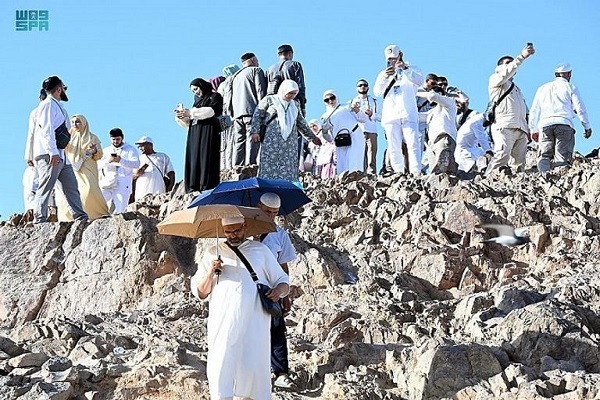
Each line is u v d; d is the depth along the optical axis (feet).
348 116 65.10
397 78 62.69
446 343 32.55
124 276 45.62
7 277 47.62
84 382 32.07
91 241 47.47
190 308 40.16
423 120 66.59
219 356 27.96
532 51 59.11
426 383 31.30
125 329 38.22
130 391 31.42
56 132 50.34
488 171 61.26
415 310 38.68
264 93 60.49
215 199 31.78
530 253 43.80
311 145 72.28
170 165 64.34
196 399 31.22
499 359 31.99
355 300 40.09
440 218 46.68
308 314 38.70
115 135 62.44
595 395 29.19
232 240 28.94
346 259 44.24
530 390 29.50
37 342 36.45
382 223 47.83
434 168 60.85
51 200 57.88
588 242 43.62
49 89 50.88
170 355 33.37
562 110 59.26
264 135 51.11
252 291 28.37
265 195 31.48
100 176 61.98
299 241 45.03
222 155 64.75
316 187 55.06
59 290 46.85
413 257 43.21
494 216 46.62
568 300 36.32
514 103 60.29
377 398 31.42
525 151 61.26
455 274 42.19
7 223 53.06
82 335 37.11
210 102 51.29
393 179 55.62
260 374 28.35
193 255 46.32
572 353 32.42
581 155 62.23
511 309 36.29
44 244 48.39
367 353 34.73
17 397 30.91
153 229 47.32
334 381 31.86
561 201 48.91
